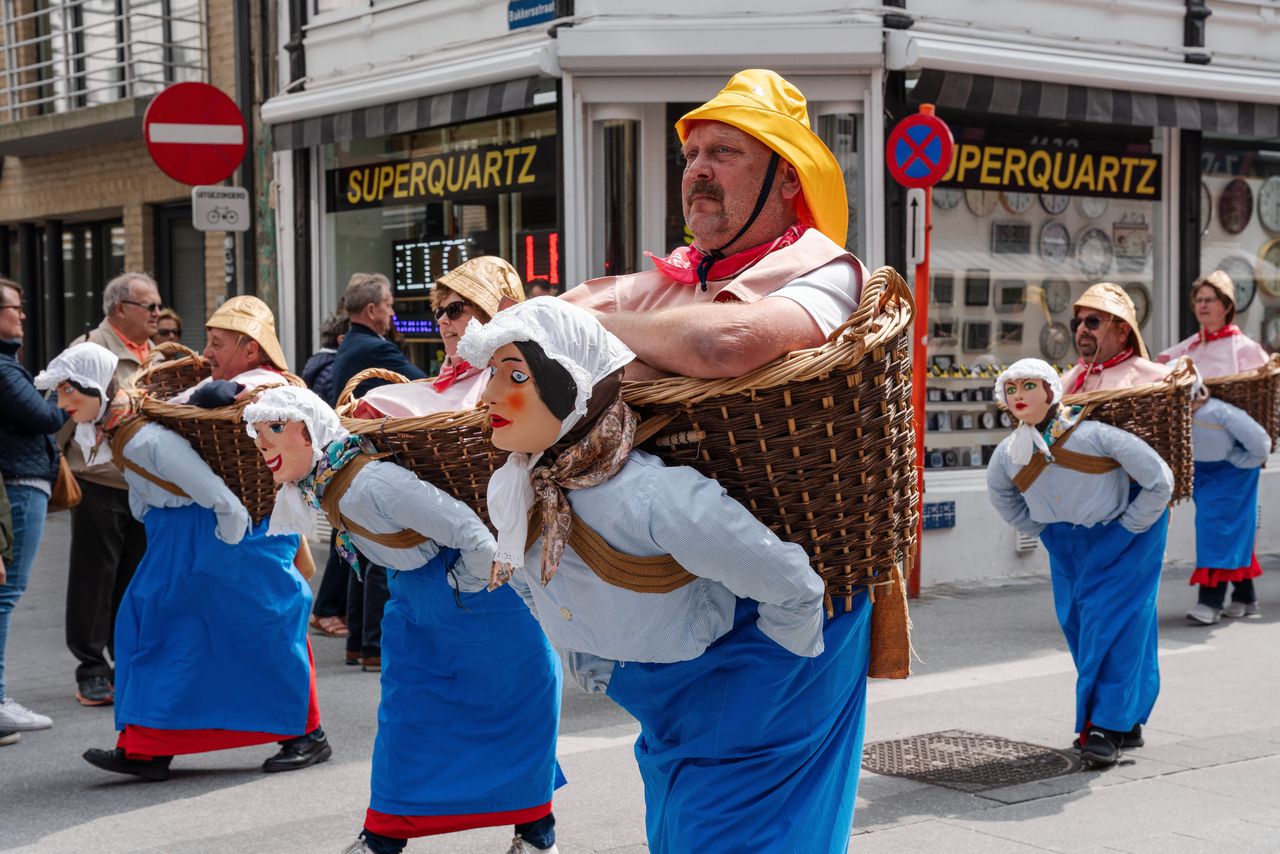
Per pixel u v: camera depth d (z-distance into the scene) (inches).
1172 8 422.9
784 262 109.0
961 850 184.2
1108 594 221.1
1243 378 338.3
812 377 99.7
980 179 407.2
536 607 112.7
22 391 245.9
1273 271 472.1
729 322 100.3
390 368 299.1
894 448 106.2
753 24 363.6
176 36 533.0
